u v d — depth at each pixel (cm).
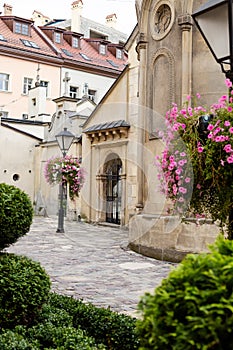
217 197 362
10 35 3044
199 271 158
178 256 862
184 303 152
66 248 1085
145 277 743
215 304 145
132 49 1500
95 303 562
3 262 377
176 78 1024
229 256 167
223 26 383
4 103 2916
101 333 383
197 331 145
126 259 912
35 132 2314
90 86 3300
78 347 317
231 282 151
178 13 1028
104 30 3991
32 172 2250
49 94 3091
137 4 1191
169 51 1042
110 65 3428
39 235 1317
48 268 816
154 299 162
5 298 356
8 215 396
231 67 376
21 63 2988
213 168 349
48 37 3309
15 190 416
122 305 554
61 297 466
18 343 312
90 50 3469
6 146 2202
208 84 969
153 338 156
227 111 363
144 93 1109
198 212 381
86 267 830
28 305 365
